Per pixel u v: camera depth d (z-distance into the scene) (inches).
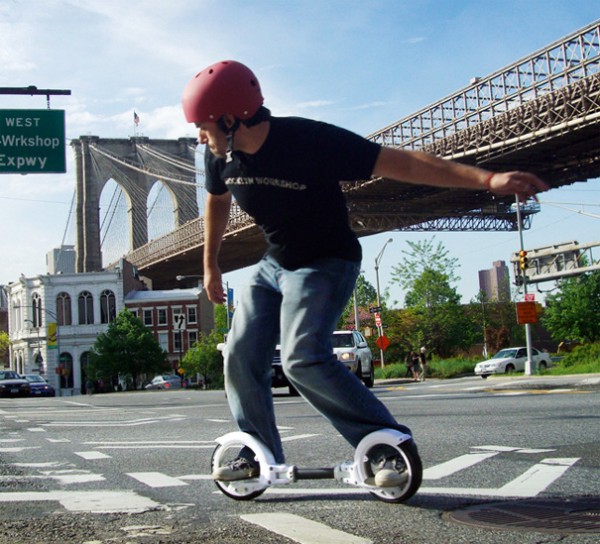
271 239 142.3
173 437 323.0
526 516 131.3
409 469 140.3
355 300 1909.4
